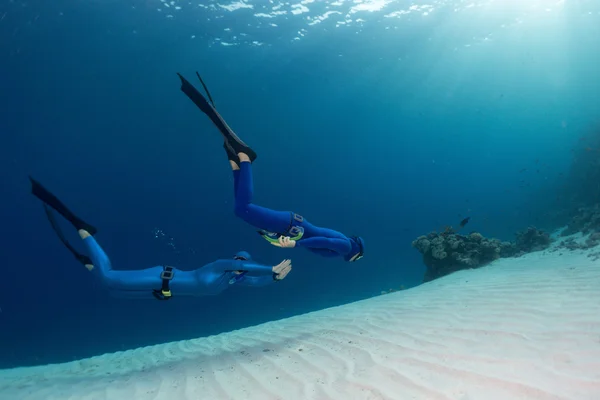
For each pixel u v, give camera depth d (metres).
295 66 30.27
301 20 23.70
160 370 4.81
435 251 11.08
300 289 26.30
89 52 21.11
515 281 6.80
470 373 3.18
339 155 67.50
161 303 23.06
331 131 56.50
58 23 18.33
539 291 5.59
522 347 3.54
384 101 46.16
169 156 36.91
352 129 58.34
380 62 32.69
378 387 3.21
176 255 39.38
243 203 3.64
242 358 4.79
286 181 61.12
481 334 4.12
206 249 40.44
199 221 42.09
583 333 3.60
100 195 36.56
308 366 4.07
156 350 6.38
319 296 23.86
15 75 20.91
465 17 26.77
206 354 5.38
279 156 54.34
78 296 27.98
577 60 44.91
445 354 3.71
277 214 3.91
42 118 25.64
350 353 4.27
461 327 4.49
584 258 8.01
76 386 4.61
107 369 5.39
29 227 33.22
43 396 4.38
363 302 8.43
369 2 23.33
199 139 36.31
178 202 41.25
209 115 3.71
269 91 34.62
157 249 39.28
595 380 2.69
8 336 21.16
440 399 2.83
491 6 25.92
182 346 6.42
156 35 21.41
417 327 4.85
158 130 32.78
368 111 49.66
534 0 25.67
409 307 6.21
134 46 21.81
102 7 18.30
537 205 29.48
